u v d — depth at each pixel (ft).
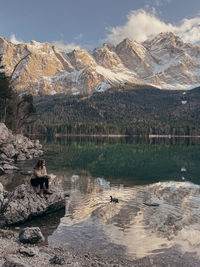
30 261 26.35
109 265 26.99
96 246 32.04
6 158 122.21
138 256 29.55
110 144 338.95
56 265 25.98
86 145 301.02
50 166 110.52
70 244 32.50
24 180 72.43
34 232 32.99
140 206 49.62
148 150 237.86
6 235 34.40
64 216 43.50
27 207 41.98
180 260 28.73
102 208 47.85
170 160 149.38
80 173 92.94
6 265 23.80
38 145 208.13
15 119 254.47
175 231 37.11
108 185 71.36
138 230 37.35
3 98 218.59
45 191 46.70
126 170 105.29
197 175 94.07
